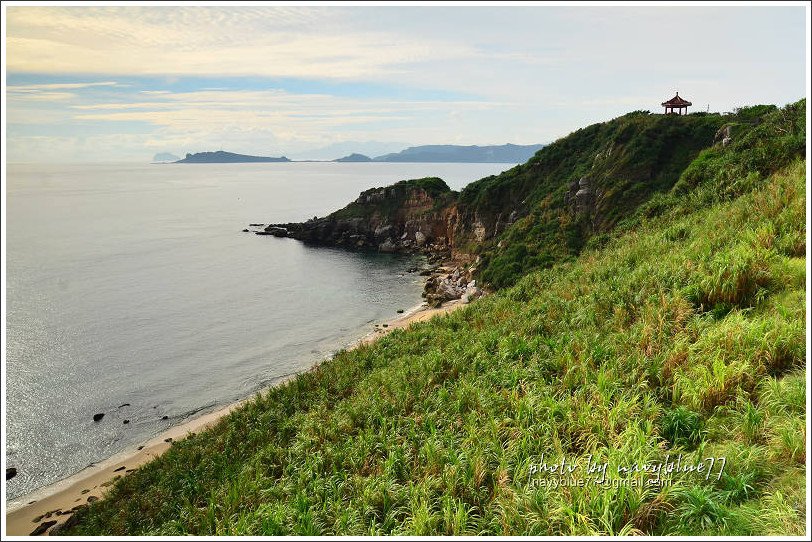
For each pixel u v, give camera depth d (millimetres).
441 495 10000
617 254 22984
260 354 43688
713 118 52969
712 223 19594
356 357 23625
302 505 10914
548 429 10742
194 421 32312
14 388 37000
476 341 18422
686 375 10938
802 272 13273
